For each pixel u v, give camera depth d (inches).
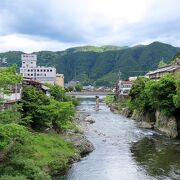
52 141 1764.3
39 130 2043.6
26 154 1326.3
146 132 2672.2
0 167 1157.7
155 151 1907.0
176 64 3954.2
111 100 6948.8
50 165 1406.3
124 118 3922.2
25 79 2677.2
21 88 2050.9
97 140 2283.5
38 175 1174.3
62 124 2241.6
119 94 5846.5
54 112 2068.2
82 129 2719.0
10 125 1098.7
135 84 3671.3
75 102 5364.2
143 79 3651.6
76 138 2015.3
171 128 2449.6
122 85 5821.9
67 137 2023.9
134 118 3735.2
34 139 1606.8
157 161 1658.5
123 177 1384.1
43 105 2037.4
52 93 3506.4
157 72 3951.8
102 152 1888.5
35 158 1418.6
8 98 1733.5
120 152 1888.5
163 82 2571.4
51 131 2130.9
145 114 3299.7
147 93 2955.2
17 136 1156.5
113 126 3075.8
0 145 1069.8
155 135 2512.3
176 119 2487.7
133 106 3659.0
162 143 2166.6
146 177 1378.0
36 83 2743.6
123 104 5044.3
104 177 1382.9
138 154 1829.5
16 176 1081.4
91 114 4525.1
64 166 1480.1
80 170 1489.9
